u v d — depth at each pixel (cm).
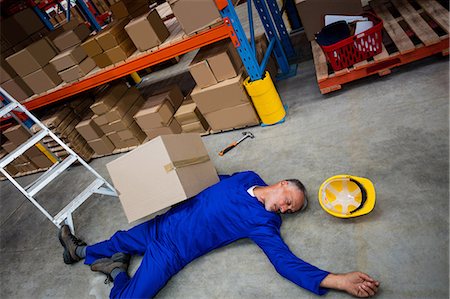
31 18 421
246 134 328
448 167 200
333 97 316
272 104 309
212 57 302
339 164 242
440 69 275
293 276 172
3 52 384
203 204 223
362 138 253
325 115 298
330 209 201
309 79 367
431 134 225
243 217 210
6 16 436
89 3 750
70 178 433
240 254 219
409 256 169
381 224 191
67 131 427
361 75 290
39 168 498
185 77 532
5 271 313
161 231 232
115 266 239
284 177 257
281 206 207
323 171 244
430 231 175
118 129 404
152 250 223
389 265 170
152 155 222
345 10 329
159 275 213
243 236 213
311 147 272
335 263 184
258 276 201
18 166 505
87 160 448
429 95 256
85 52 366
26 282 287
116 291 215
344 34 289
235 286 201
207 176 250
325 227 206
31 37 419
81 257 274
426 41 262
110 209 329
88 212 339
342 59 286
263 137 317
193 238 219
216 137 356
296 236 210
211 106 330
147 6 379
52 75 388
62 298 253
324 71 304
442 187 191
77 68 363
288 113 328
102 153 441
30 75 382
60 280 271
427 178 200
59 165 297
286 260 178
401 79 289
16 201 447
